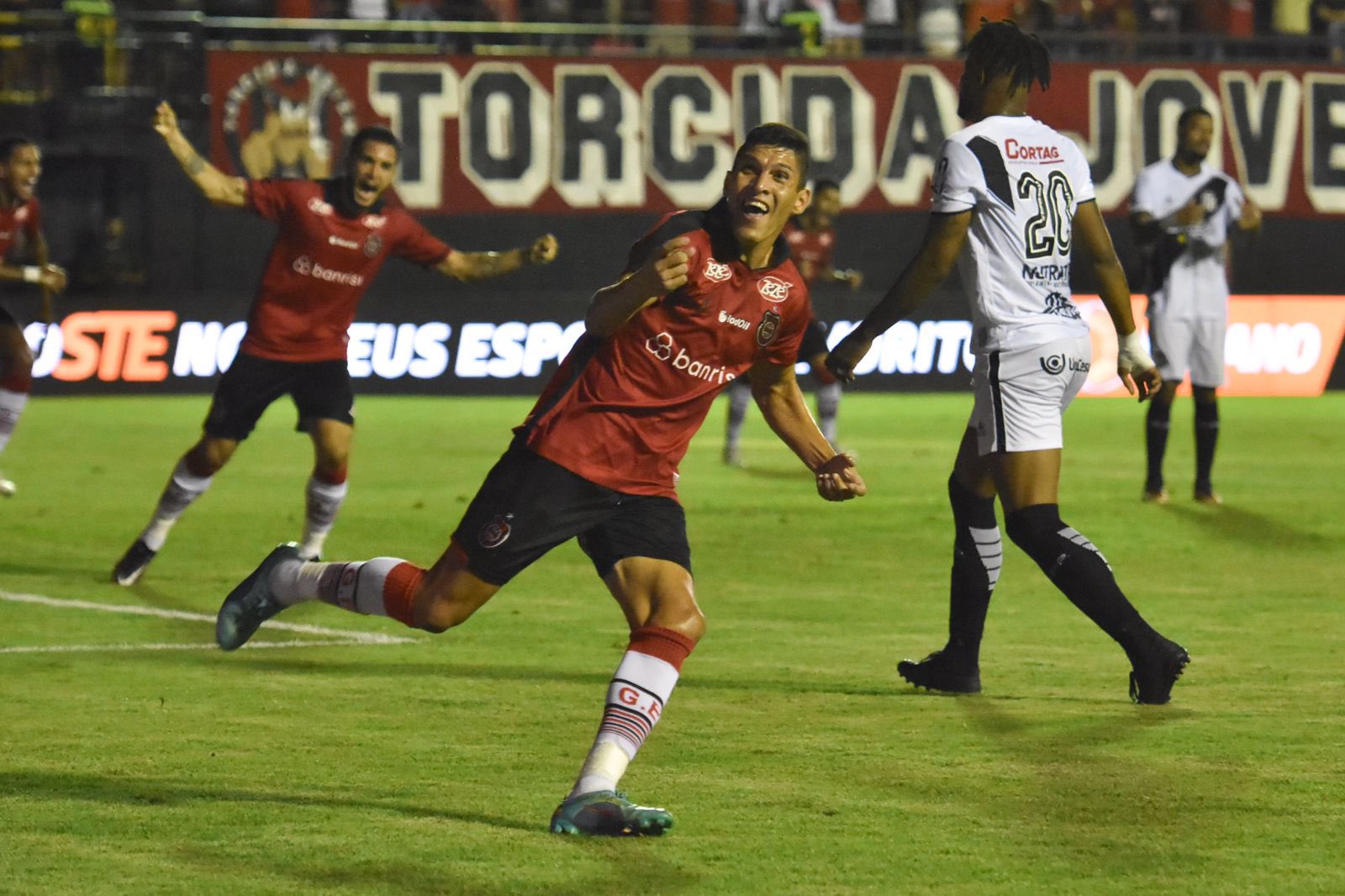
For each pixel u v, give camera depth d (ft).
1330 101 276.41
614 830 53.62
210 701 74.54
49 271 132.87
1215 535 131.13
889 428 217.97
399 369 254.06
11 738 67.56
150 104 257.75
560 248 263.90
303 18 278.67
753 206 53.72
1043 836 54.54
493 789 60.13
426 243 106.83
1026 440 72.64
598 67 261.44
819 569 115.96
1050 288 73.00
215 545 125.29
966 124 75.36
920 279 72.59
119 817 56.39
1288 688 78.02
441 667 82.58
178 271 256.11
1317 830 55.26
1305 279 278.26
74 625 93.56
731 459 184.14
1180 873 50.88
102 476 166.81
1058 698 75.87
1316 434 215.31
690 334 55.16
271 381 105.29
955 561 76.69
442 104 257.55
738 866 51.44
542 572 113.60
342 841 53.83
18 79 265.75
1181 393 271.08
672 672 55.16
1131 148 271.28
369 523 138.00
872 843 53.83
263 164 253.03
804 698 75.77
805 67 265.95
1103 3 294.46
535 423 56.49
